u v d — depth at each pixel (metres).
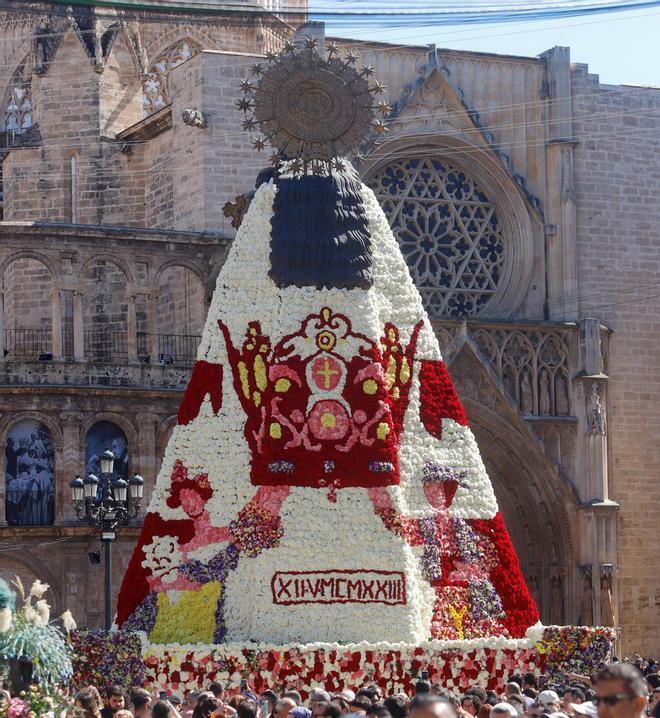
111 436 64.38
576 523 72.75
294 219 43.78
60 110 75.88
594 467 72.94
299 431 42.31
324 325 43.16
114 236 65.69
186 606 41.69
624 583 74.38
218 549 42.06
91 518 49.91
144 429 64.56
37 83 76.50
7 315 73.31
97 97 75.44
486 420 71.38
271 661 40.00
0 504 62.72
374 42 73.00
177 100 71.69
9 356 71.12
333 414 42.53
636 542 74.81
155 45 81.69
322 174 44.62
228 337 43.47
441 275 73.75
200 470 42.66
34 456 63.41
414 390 43.97
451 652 41.28
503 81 75.62
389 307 44.31
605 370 74.81
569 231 75.12
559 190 75.25
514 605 43.47
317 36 71.31
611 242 76.38
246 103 45.03
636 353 76.06
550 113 75.88
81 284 65.12
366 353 43.12
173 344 70.31
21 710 25.09
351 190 44.56
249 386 43.03
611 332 75.38
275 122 44.81
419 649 40.97
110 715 28.39
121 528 63.28
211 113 70.00
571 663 42.28
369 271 43.88
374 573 41.72
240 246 44.09
